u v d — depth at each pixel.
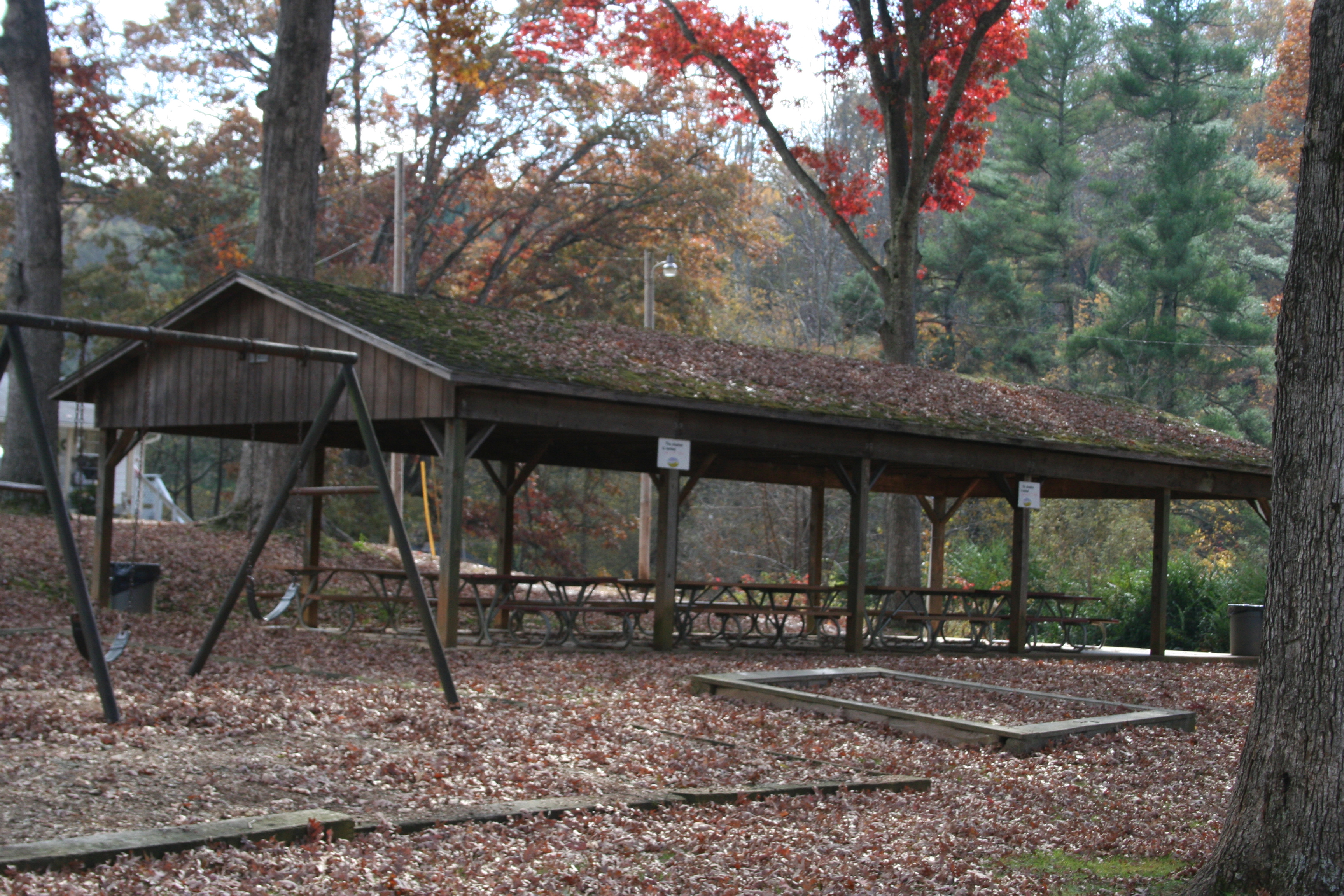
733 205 37.25
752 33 24.27
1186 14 38.03
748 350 17.30
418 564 22.94
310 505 16.70
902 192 23.91
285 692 9.28
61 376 22.28
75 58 26.20
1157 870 5.45
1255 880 4.59
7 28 20.62
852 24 24.09
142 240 36.38
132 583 15.48
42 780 5.99
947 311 42.72
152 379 15.75
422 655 12.46
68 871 4.50
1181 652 19.45
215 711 8.17
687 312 37.72
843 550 39.62
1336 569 4.57
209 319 15.08
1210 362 36.56
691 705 9.65
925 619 16.69
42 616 13.88
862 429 14.98
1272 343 36.34
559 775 6.79
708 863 5.23
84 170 34.38
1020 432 16.41
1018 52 24.34
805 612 15.24
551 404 12.77
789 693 9.70
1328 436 4.63
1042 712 9.96
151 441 35.75
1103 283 44.72
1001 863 5.53
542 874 4.92
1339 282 4.67
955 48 23.58
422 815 5.65
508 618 16.88
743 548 42.31
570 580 14.18
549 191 37.16
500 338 13.77
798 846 5.62
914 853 5.61
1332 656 4.55
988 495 21.05
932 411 16.19
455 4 21.91
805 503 37.06
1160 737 9.06
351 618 15.03
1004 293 39.97
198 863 4.65
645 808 6.11
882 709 9.02
